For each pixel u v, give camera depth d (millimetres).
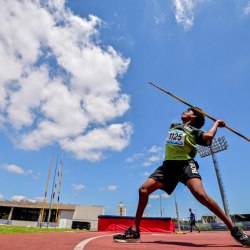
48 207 43094
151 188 2453
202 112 2682
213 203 2109
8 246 1908
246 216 29281
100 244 2186
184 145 2430
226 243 2404
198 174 2283
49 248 1854
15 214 46625
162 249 1817
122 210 44562
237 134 2600
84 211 43406
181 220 30000
